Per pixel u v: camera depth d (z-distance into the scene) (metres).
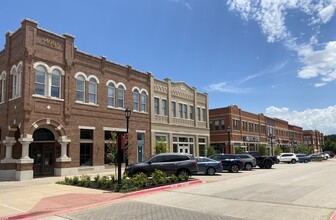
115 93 29.88
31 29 22.78
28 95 22.02
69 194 14.05
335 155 104.88
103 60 28.70
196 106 43.03
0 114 25.06
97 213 10.30
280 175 23.48
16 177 21.38
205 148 41.72
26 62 22.19
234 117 53.84
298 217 9.16
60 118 24.09
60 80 24.64
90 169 26.03
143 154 32.75
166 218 9.26
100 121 27.73
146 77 34.47
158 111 35.94
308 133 104.62
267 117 69.50
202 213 9.89
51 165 24.61
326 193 13.62
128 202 12.22
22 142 21.33
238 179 20.72
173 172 20.44
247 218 9.13
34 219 9.73
